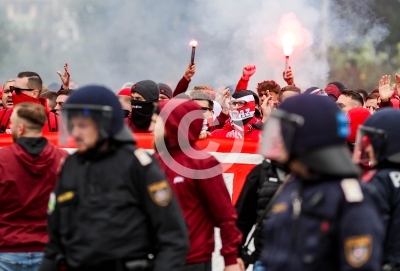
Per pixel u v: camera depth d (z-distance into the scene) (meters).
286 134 9.29
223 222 13.52
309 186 9.35
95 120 10.67
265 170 14.31
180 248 10.80
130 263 10.67
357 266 8.88
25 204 14.59
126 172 10.73
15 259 14.67
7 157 14.59
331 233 9.09
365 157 12.04
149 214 10.80
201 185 13.42
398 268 11.56
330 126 9.24
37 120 14.70
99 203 10.66
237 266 13.63
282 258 9.30
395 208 11.66
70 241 10.78
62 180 11.02
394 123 11.91
